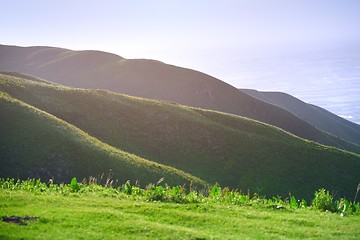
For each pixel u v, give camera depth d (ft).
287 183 196.13
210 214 53.72
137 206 54.34
